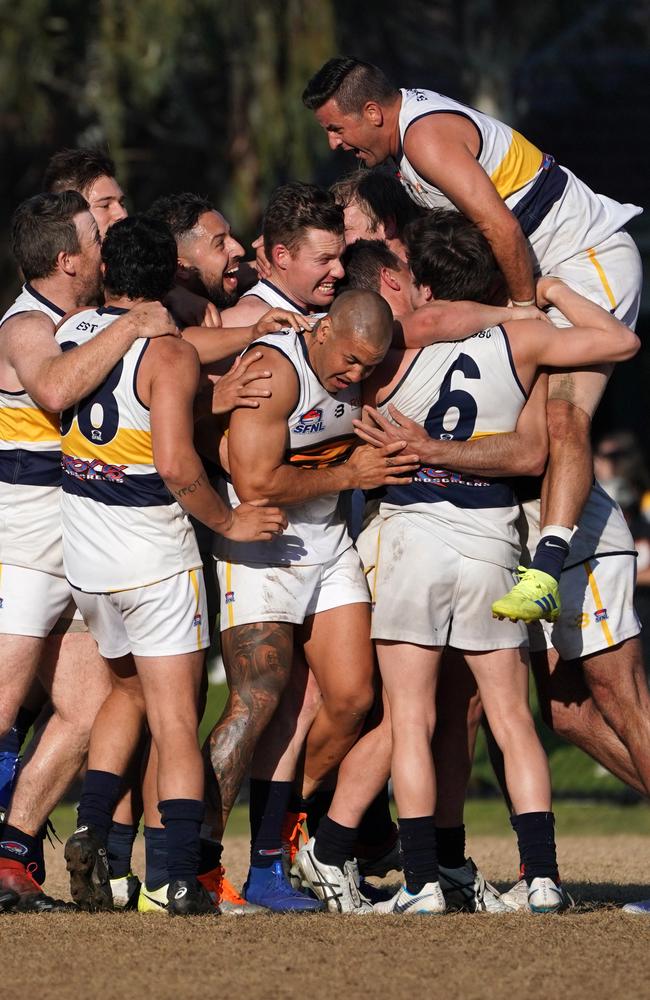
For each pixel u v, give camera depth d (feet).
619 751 68.28
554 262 65.62
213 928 55.93
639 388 209.05
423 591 59.47
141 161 194.80
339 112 63.21
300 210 61.82
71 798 131.44
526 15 184.44
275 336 59.72
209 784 60.13
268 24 169.58
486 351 60.23
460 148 61.67
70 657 64.13
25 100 173.58
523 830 59.52
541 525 62.03
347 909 61.87
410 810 59.41
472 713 63.98
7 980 48.11
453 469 60.03
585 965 49.93
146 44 168.76
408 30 193.26
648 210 201.05
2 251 195.72
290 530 61.41
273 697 60.80
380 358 57.93
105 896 61.05
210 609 66.49
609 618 63.93
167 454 57.21
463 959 50.67
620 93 228.43
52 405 59.00
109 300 62.13
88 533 59.93
